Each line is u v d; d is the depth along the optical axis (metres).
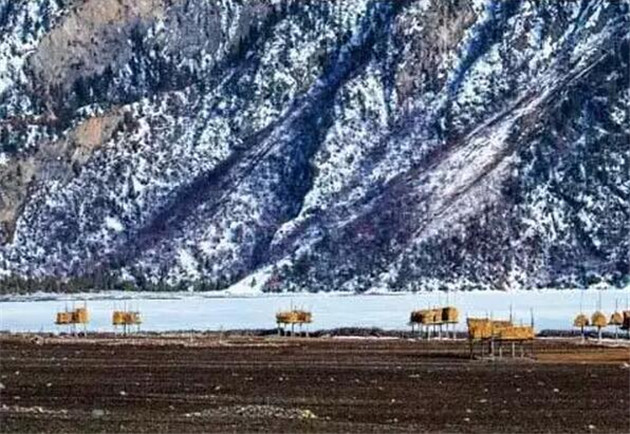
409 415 70.19
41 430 59.38
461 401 79.06
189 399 78.75
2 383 89.19
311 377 97.44
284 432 59.97
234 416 66.56
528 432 62.81
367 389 87.25
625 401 79.56
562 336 164.62
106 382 91.69
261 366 109.94
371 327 193.75
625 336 162.12
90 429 59.91
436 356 124.56
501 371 104.31
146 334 182.25
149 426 61.38
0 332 189.00
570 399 80.62
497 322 130.75
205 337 171.62
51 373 100.50
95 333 186.12
